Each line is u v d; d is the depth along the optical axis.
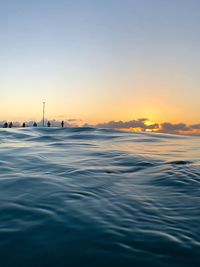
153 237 2.46
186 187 4.07
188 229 2.62
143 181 4.39
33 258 2.13
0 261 2.10
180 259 2.12
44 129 15.04
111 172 4.99
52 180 4.32
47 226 2.65
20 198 3.42
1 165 5.46
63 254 2.19
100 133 13.75
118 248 2.27
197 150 8.48
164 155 7.17
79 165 5.59
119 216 2.91
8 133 12.73
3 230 2.56
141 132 14.73
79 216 2.89
